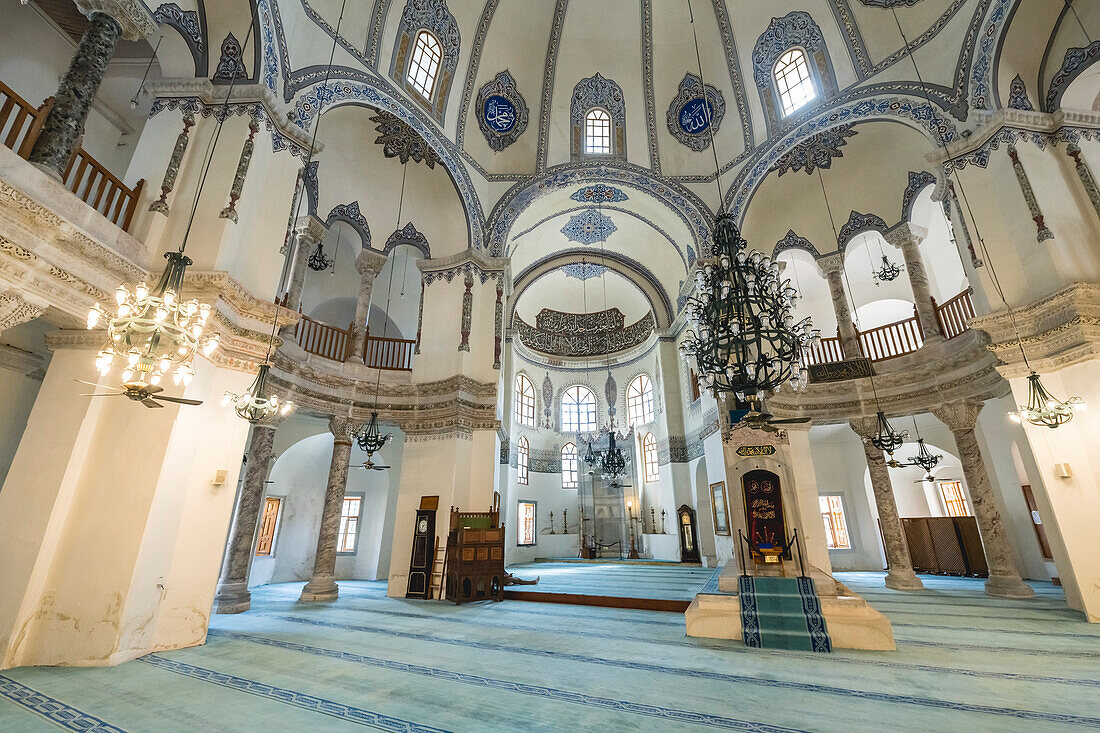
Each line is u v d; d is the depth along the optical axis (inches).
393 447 538.0
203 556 225.5
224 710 141.6
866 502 552.1
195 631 218.7
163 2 250.5
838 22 400.2
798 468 417.7
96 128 349.1
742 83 462.3
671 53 490.0
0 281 169.3
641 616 291.6
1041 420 242.2
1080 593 252.1
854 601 222.2
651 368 735.1
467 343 429.4
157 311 144.3
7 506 193.9
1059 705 141.3
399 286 607.8
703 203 480.1
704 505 579.2
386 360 546.6
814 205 468.4
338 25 349.1
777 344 252.7
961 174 317.1
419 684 165.5
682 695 154.1
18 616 181.0
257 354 256.1
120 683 164.7
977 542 462.0
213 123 265.0
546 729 128.3
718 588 273.6
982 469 362.9
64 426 204.4
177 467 215.5
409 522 394.6
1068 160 294.4
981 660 189.0
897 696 151.1
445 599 358.3
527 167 498.3
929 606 310.3
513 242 545.6
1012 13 302.5
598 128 513.7
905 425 537.3
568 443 812.6
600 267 739.4
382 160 441.1
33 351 265.4
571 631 249.8
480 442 418.0
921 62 354.9
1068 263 268.2
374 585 446.6
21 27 290.7
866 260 576.4
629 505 742.5
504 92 493.7
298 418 468.8
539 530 735.1
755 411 216.2
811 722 131.9
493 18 470.6
